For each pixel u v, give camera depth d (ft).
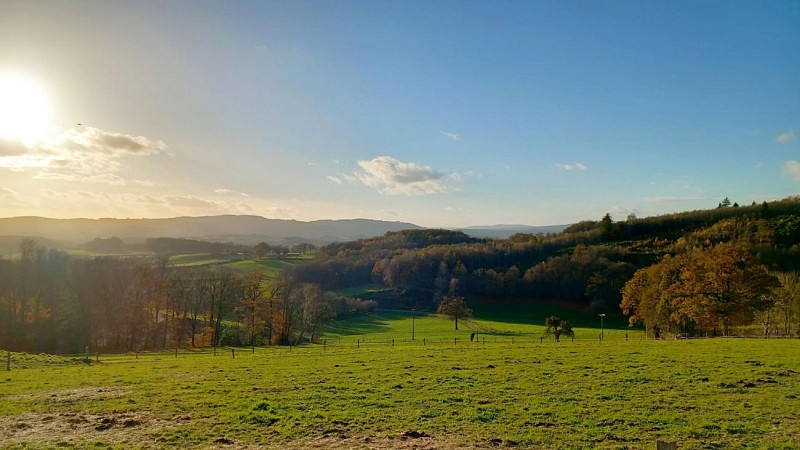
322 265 545.44
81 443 65.05
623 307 300.81
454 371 114.42
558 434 66.33
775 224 511.81
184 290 322.96
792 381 94.79
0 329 289.33
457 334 364.99
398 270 562.25
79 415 79.97
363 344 280.51
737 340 172.04
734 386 91.91
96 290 305.53
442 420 73.92
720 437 64.34
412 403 84.12
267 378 111.86
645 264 499.10
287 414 78.02
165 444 64.95
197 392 96.78
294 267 532.73
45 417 78.84
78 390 101.45
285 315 333.83
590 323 415.85
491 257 584.81
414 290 543.39
